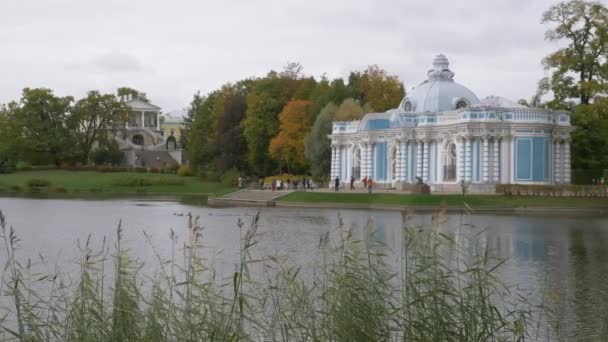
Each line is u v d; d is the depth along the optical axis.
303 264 28.78
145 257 32.00
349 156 96.56
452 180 81.25
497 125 77.56
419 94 90.38
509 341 17.92
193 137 134.25
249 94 121.38
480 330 15.46
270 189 95.69
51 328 14.59
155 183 117.25
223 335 14.03
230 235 41.84
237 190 98.44
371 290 15.80
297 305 15.99
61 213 62.16
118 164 154.38
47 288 23.55
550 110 79.62
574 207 66.50
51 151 142.88
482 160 77.81
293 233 42.88
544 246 37.00
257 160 117.38
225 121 122.75
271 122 115.94
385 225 47.78
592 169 89.12
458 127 78.94
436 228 17.28
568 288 25.28
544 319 20.69
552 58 82.19
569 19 80.75
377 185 90.56
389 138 88.88
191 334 14.13
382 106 117.88
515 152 77.94
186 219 55.12
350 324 14.85
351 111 101.94
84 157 148.88
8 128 139.12
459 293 15.93
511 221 53.28
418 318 15.03
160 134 193.50
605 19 79.81
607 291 24.69
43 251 34.62
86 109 147.62
